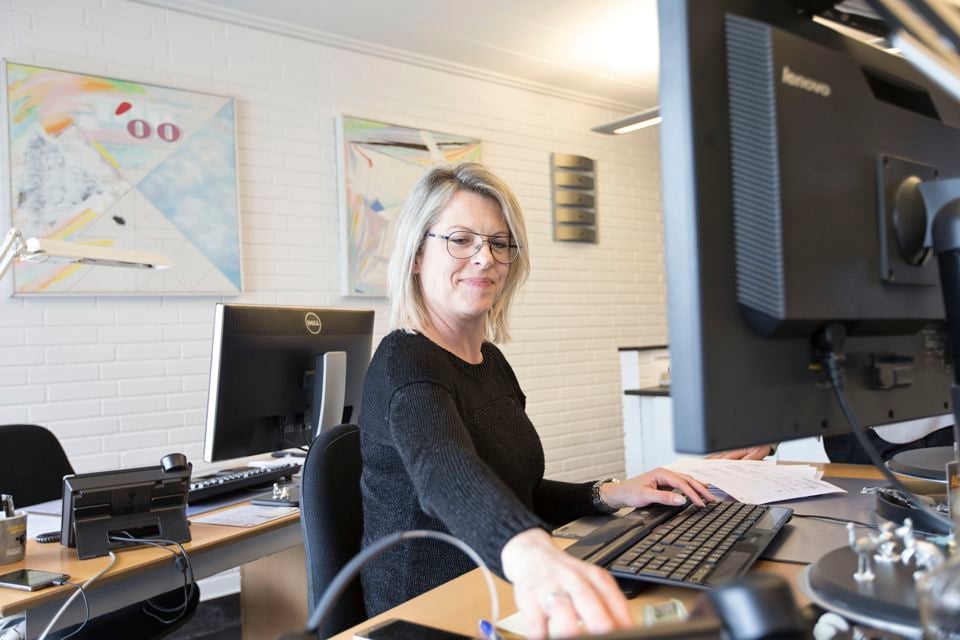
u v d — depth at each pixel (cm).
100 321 317
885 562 64
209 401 169
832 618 61
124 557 144
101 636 169
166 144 332
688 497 113
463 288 125
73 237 307
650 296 554
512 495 80
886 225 65
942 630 45
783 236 56
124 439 321
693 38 54
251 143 362
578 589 58
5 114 293
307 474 129
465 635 73
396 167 410
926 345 75
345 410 202
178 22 342
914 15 56
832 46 66
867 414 67
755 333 57
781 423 58
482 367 129
